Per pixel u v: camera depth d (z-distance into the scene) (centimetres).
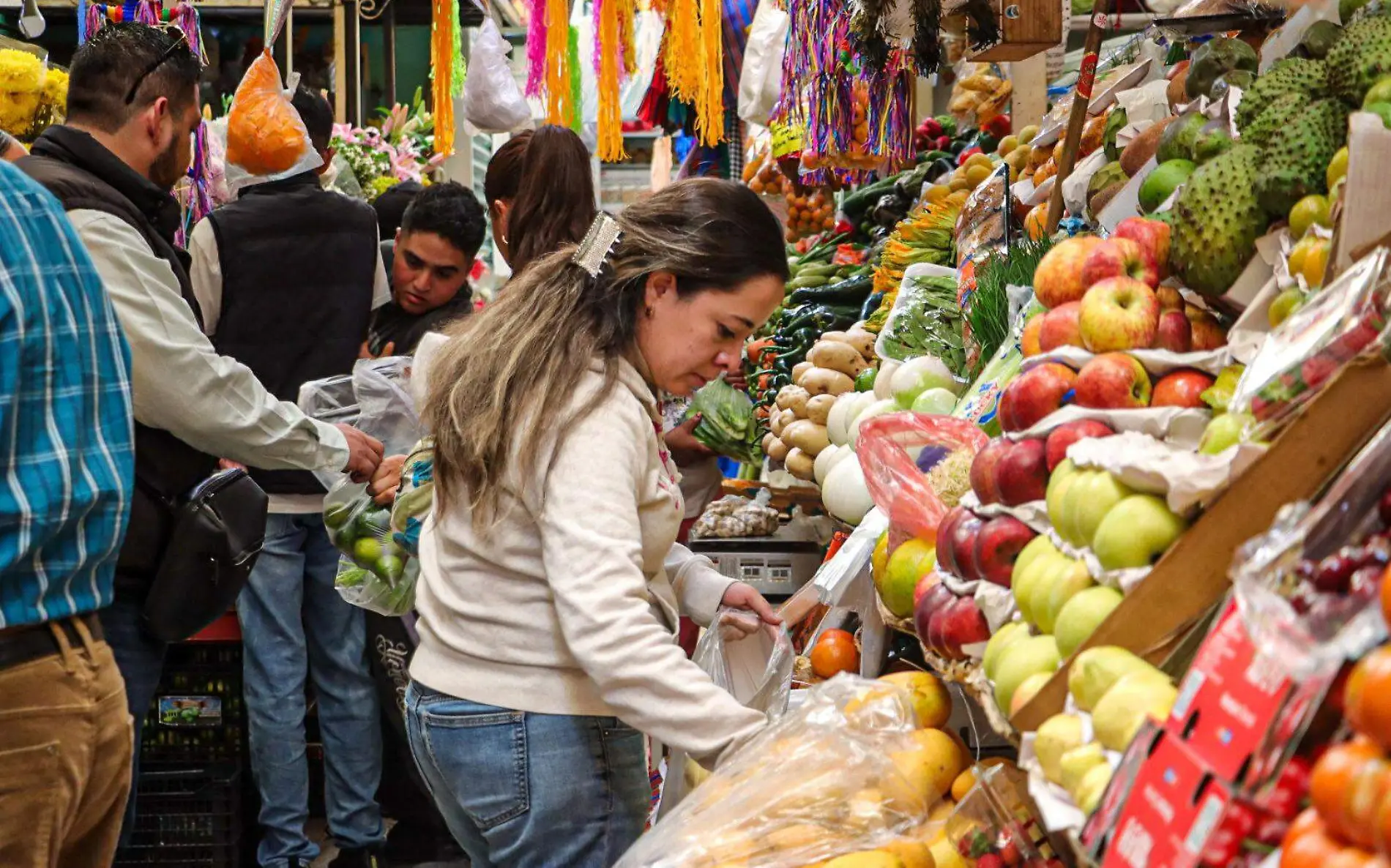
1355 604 88
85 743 200
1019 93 404
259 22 707
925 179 476
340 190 559
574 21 751
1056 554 134
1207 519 115
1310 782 85
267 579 370
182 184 448
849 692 175
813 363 356
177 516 265
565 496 162
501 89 492
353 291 380
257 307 369
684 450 416
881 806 160
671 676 158
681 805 164
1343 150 136
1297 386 114
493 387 167
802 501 363
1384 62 143
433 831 411
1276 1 226
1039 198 299
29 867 196
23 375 187
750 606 214
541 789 172
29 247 190
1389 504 94
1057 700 121
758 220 173
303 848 377
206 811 381
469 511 172
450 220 391
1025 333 166
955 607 151
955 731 197
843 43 380
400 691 381
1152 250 157
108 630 264
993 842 155
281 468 282
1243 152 153
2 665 190
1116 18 274
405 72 793
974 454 182
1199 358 142
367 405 315
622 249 172
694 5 452
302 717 378
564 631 160
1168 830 96
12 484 186
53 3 646
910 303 292
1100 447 130
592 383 167
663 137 824
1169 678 115
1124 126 244
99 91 274
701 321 172
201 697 397
